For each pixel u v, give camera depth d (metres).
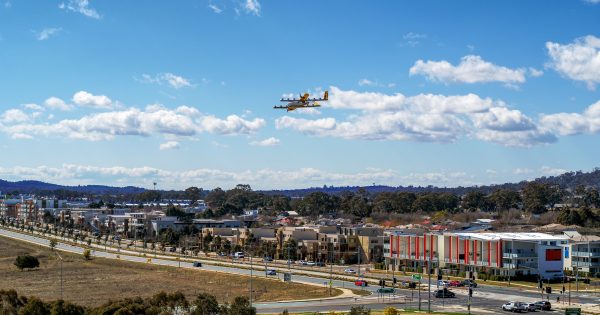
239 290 189.88
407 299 162.12
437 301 158.25
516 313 139.50
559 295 167.38
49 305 122.81
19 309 127.75
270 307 150.00
